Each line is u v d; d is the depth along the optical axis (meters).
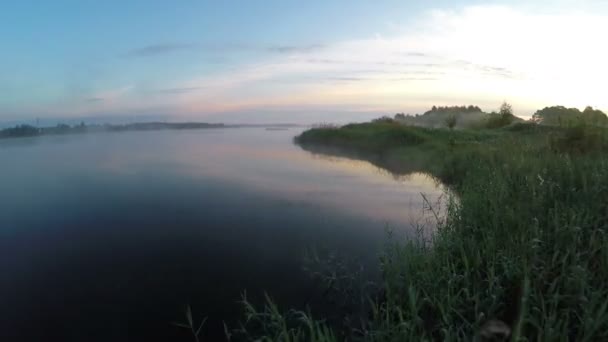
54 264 6.84
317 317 4.67
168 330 4.66
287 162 21.28
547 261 4.30
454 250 5.16
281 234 8.21
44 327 4.80
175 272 6.40
